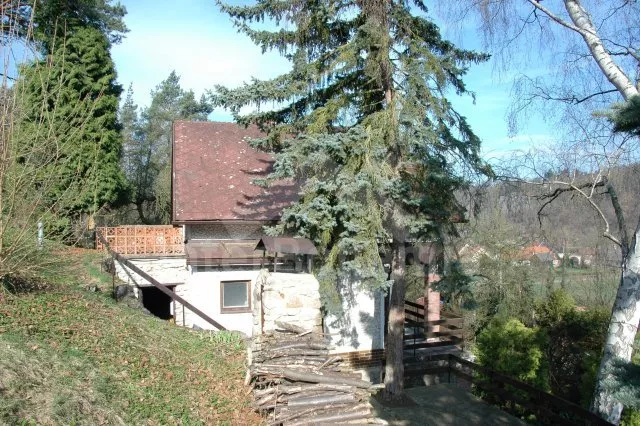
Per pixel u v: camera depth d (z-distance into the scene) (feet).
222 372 30.68
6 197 27.63
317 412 24.88
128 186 76.18
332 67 35.96
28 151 28.04
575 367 55.31
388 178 34.86
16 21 27.35
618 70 30.58
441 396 42.22
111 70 69.87
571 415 42.63
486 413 38.40
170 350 30.86
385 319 50.16
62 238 37.14
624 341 29.78
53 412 18.57
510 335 46.70
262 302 38.40
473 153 38.24
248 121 39.42
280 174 35.09
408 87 34.91
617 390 18.47
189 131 60.34
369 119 36.60
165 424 22.65
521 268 74.84
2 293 27.81
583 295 73.05
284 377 27.37
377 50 36.35
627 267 30.12
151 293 64.08
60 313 28.68
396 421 36.55
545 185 43.55
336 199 35.65
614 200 37.01
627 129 20.75
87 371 23.08
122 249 48.98
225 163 56.49
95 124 64.49
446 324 57.16
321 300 36.01
